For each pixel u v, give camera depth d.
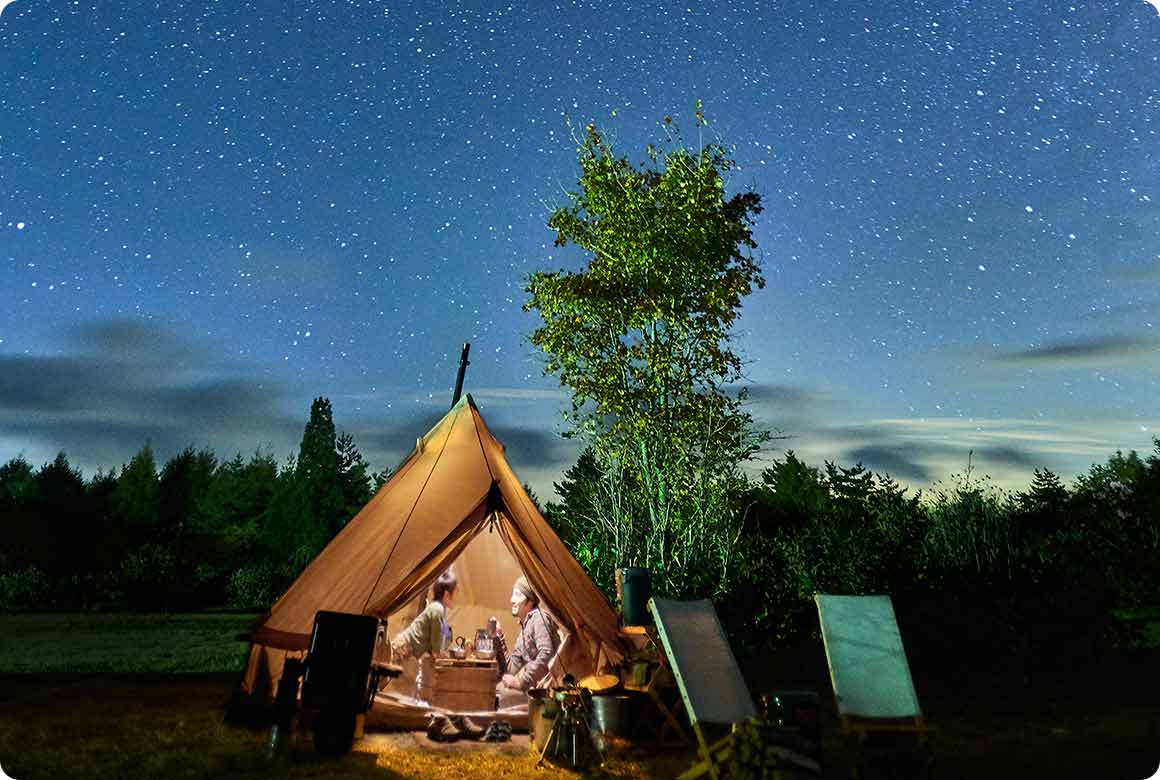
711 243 12.52
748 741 4.54
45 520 19.00
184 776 4.66
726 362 11.96
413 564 6.15
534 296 12.66
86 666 9.30
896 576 8.98
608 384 11.85
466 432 7.12
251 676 6.16
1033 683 7.89
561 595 6.30
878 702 5.16
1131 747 5.64
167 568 17.23
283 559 21.38
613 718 5.51
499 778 4.77
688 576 10.18
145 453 23.06
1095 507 13.07
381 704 5.96
